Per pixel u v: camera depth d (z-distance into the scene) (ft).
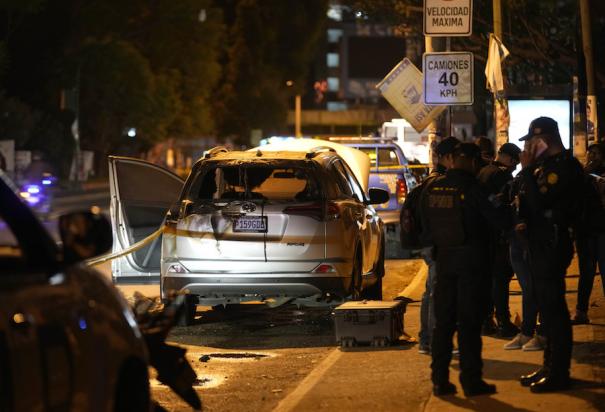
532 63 304.91
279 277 104.99
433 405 69.36
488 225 71.92
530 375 75.00
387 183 186.29
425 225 73.05
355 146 190.60
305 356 95.14
